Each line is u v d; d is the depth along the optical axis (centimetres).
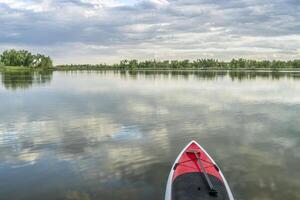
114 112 2906
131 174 1365
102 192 1202
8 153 1664
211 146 1767
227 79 8656
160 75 12038
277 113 2839
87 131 2133
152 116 2688
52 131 2141
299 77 9700
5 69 16875
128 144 1814
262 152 1656
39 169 1436
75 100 3850
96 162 1516
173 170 1221
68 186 1257
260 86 6016
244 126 2280
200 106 3284
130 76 11275
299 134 2034
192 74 12875
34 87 5881
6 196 1179
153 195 1174
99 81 7994
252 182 1273
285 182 1276
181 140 1894
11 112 2931
